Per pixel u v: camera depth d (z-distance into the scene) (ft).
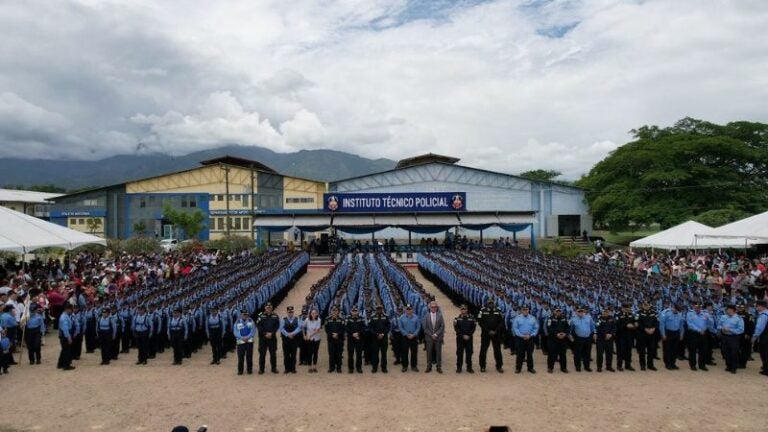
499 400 47.52
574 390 50.47
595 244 189.57
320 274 156.15
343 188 236.84
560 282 87.15
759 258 118.52
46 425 42.27
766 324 55.47
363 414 44.19
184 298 74.23
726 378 54.70
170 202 261.65
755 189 199.62
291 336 57.11
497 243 194.80
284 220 187.73
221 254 157.17
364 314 60.49
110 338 62.23
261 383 53.47
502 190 234.17
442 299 109.70
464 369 58.80
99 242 112.57
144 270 113.50
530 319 57.47
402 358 58.03
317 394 49.62
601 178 221.25
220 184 263.49
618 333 58.80
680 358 63.93
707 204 196.24
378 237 234.58
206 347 71.72
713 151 201.87
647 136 235.81
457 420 42.68
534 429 40.81
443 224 185.98
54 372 57.93
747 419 42.73
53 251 137.90
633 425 41.55
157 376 56.29
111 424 42.39
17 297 71.41
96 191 258.78
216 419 43.32
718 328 59.00
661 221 195.72
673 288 79.20
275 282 98.53
